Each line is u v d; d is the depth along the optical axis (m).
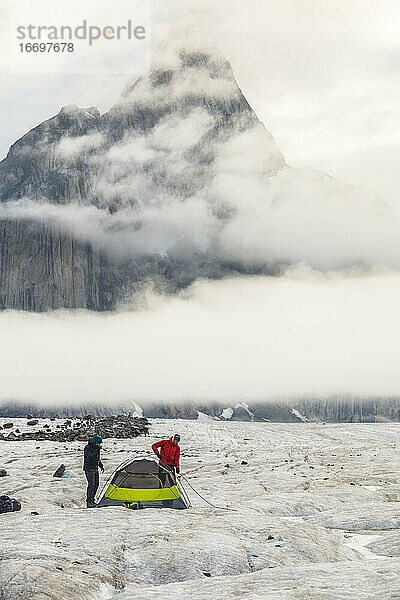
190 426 96.44
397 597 13.52
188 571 17.88
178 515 23.88
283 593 14.16
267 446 74.81
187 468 51.19
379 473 47.50
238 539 20.73
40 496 34.50
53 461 50.69
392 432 101.88
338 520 27.98
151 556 18.39
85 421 93.88
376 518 27.61
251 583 15.45
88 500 27.91
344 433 99.75
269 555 19.39
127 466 27.22
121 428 79.75
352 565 17.19
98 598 15.52
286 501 32.78
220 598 14.19
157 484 26.42
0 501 29.09
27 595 14.57
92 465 28.00
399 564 16.73
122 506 25.95
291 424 119.62
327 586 14.88
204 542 19.80
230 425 109.12
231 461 56.03
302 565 17.52
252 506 31.59
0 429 82.25
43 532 20.91
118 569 17.66
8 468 46.56
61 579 15.75
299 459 58.44
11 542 19.41
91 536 20.14
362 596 13.96
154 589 15.45
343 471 48.91
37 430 80.19
